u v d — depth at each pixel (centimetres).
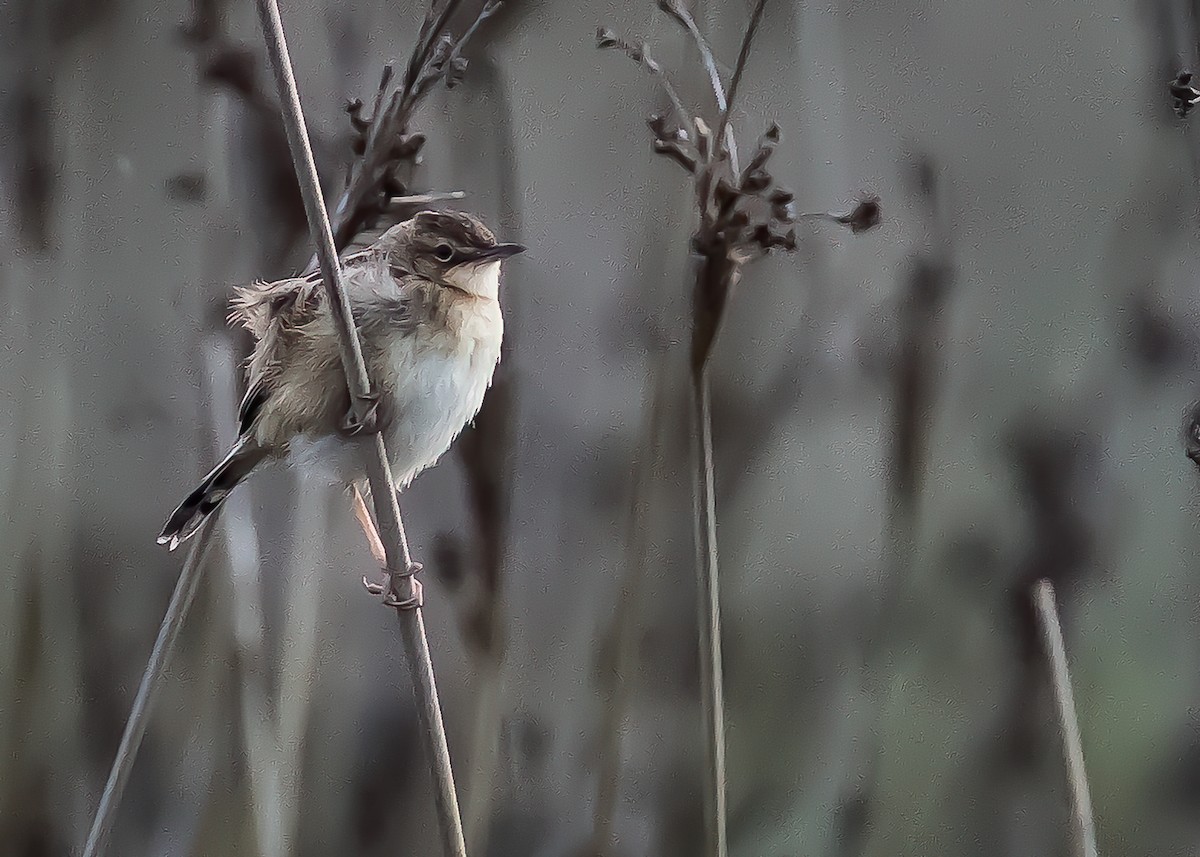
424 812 521
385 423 514
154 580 520
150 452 520
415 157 513
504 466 518
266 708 517
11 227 520
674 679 521
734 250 511
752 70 521
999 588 521
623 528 521
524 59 524
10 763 518
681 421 520
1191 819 520
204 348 518
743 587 521
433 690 511
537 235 523
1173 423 521
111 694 519
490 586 517
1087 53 524
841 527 521
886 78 525
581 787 520
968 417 521
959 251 522
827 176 521
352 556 523
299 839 521
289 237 517
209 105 518
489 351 516
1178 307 523
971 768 520
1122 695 521
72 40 520
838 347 521
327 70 518
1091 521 521
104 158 520
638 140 523
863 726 520
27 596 519
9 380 520
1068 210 523
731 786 520
